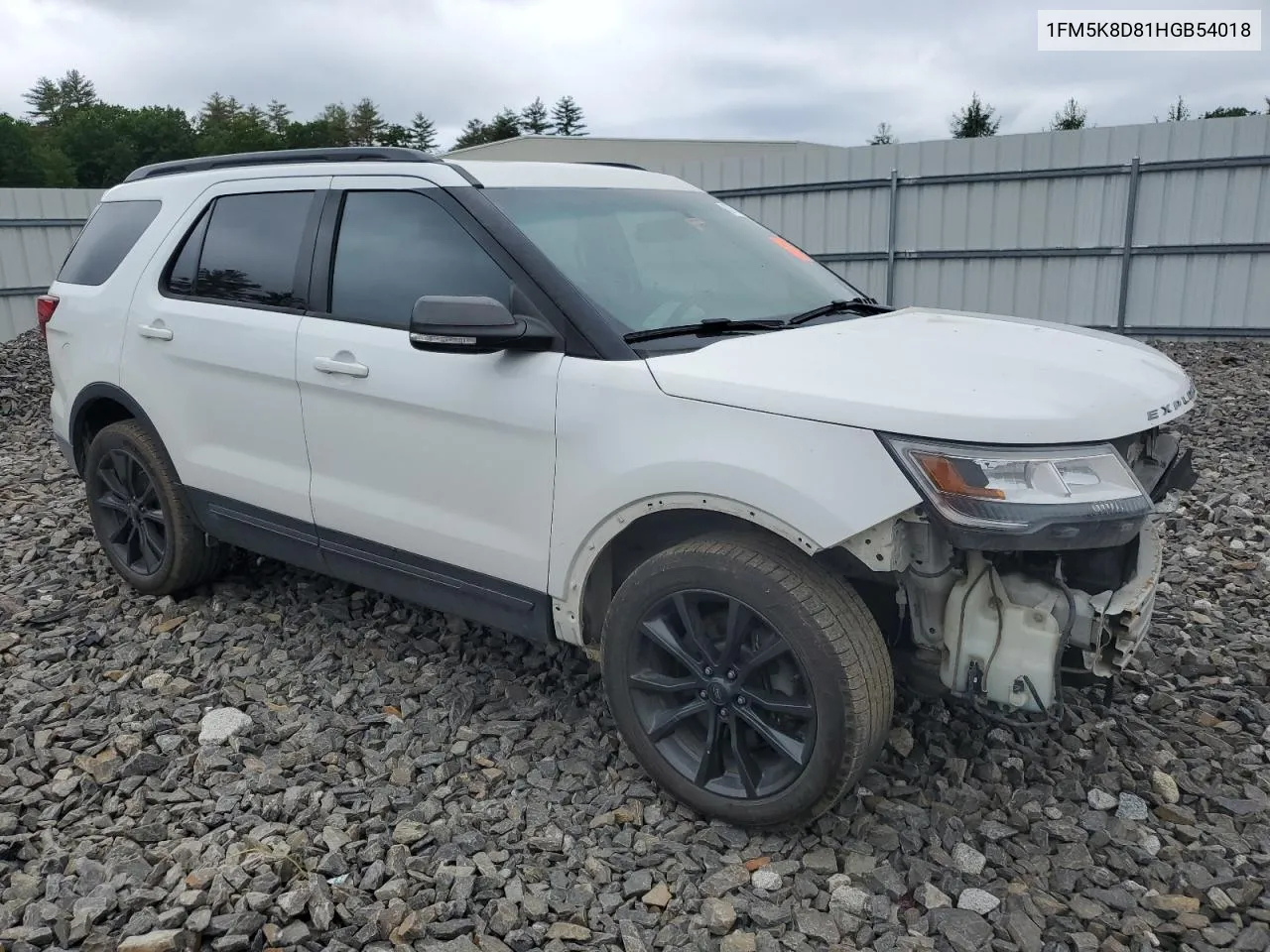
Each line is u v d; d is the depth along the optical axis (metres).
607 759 3.20
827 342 2.92
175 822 2.86
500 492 3.08
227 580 4.61
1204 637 4.01
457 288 3.17
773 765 2.79
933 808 2.88
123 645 4.04
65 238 15.01
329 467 3.55
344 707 3.52
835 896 2.54
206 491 4.03
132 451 4.29
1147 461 2.97
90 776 3.10
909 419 2.42
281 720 3.43
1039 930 2.43
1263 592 4.43
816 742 2.59
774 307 3.41
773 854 2.72
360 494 3.47
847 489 2.45
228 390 3.83
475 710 3.50
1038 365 2.77
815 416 2.50
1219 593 4.43
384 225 3.41
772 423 2.55
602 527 2.86
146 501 4.38
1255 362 10.82
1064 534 2.38
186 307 3.99
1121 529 2.44
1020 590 2.62
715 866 2.68
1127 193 12.59
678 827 2.84
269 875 2.56
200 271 4.03
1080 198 12.90
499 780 3.08
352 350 3.38
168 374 4.06
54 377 4.77
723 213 4.00
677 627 2.85
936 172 13.62
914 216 13.94
